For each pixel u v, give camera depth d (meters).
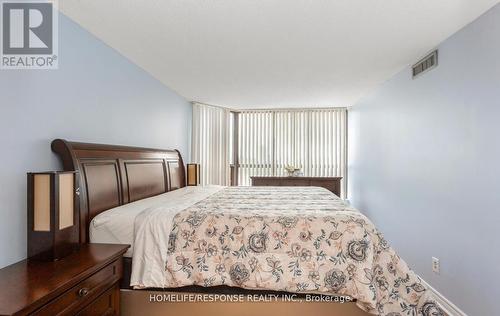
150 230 1.76
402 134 3.09
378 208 3.86
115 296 1.67
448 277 2.27
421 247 2.68
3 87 1.45
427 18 1.96
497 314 1.78
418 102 2.74
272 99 4.67
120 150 2.38
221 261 1.71
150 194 2.85
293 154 5.62
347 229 1.71
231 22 2.03
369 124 4.23
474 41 1.97
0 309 0.94
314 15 1.93
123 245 1.72
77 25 2.01
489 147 1.84
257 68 3.07
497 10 1.76
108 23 2.02
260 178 5.16
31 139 1.61
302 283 1.64
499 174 1.76
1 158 1.43
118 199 2.27
